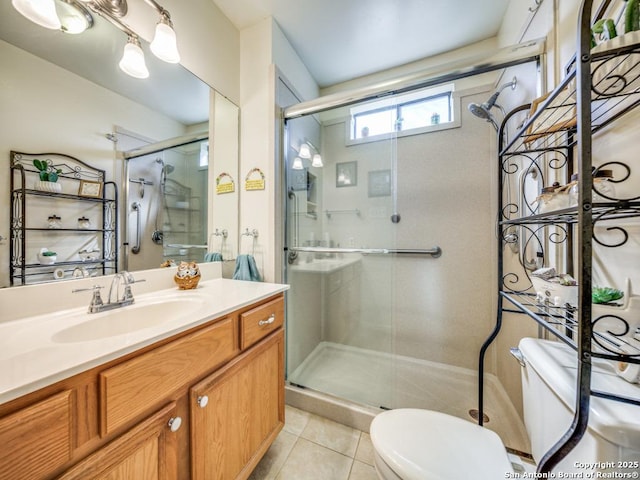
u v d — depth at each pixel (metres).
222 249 1.50
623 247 0.65
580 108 0.46
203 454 0.73
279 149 1.53
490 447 0.72
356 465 1.09
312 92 1.98
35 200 0.79
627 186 0.64
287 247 1.63
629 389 0.49
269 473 1.05
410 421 0.83
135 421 0.58
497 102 1.59
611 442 0.43
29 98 0.78
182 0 1.22
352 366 1.79
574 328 0.58
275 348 1.12
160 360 0.62
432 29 1.54
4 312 0.70
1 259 0.73
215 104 1.43
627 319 0.51
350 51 1.72
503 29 1.46
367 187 1.86
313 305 1.92
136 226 1.09
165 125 1.20
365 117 1.86
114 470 0.52
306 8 1.40
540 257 1.07
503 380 1.48
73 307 0.83
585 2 0.46
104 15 0.94
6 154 0.74
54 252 0.84
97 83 0.95
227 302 0.91
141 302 0.93
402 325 1.89
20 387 0.40
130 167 1.07
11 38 0.74
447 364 1.77
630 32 0.48
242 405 0.90
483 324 1.69
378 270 1.85
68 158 0.88
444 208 1.77
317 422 1.36
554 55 0.97
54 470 0.44
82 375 0.49
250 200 1.54
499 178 1.00
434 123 1.78
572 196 0.61
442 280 1.78
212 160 1.43
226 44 1.47
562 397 0.54
